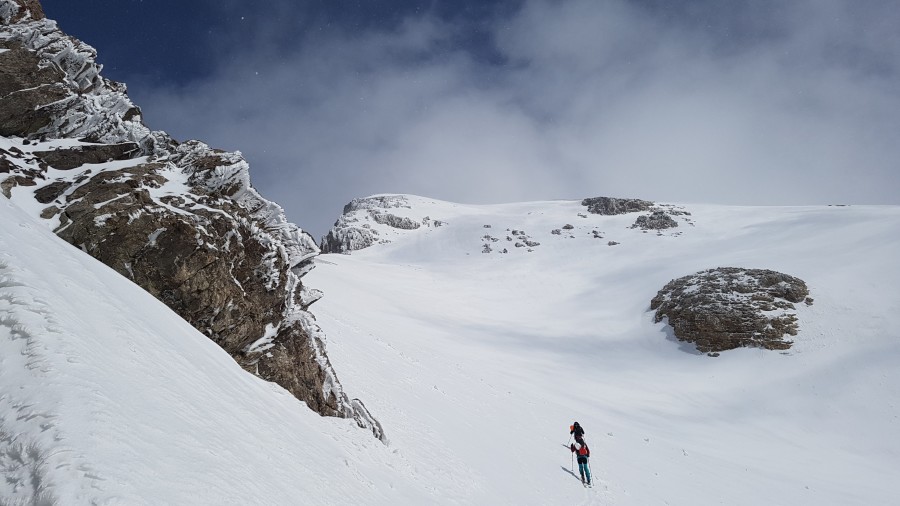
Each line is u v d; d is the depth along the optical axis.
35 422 3.91
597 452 25.19
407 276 100.62
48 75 14.00
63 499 3.35
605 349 59.91
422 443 17.09
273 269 13.52
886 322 49.78
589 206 159.50
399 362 30.25
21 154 11.88
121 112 15.15
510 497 15.30
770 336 52.38
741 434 36.62
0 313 4.95
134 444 4.39
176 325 9.01
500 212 178.88
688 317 58.72
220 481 4.96
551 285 96.06
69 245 8.88
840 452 33.97
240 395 8.45
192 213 11.84
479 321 73.00
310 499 6.61
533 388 39.31
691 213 142.50
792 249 78.50
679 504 20.05
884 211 95.00
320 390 13.97
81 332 5.38
